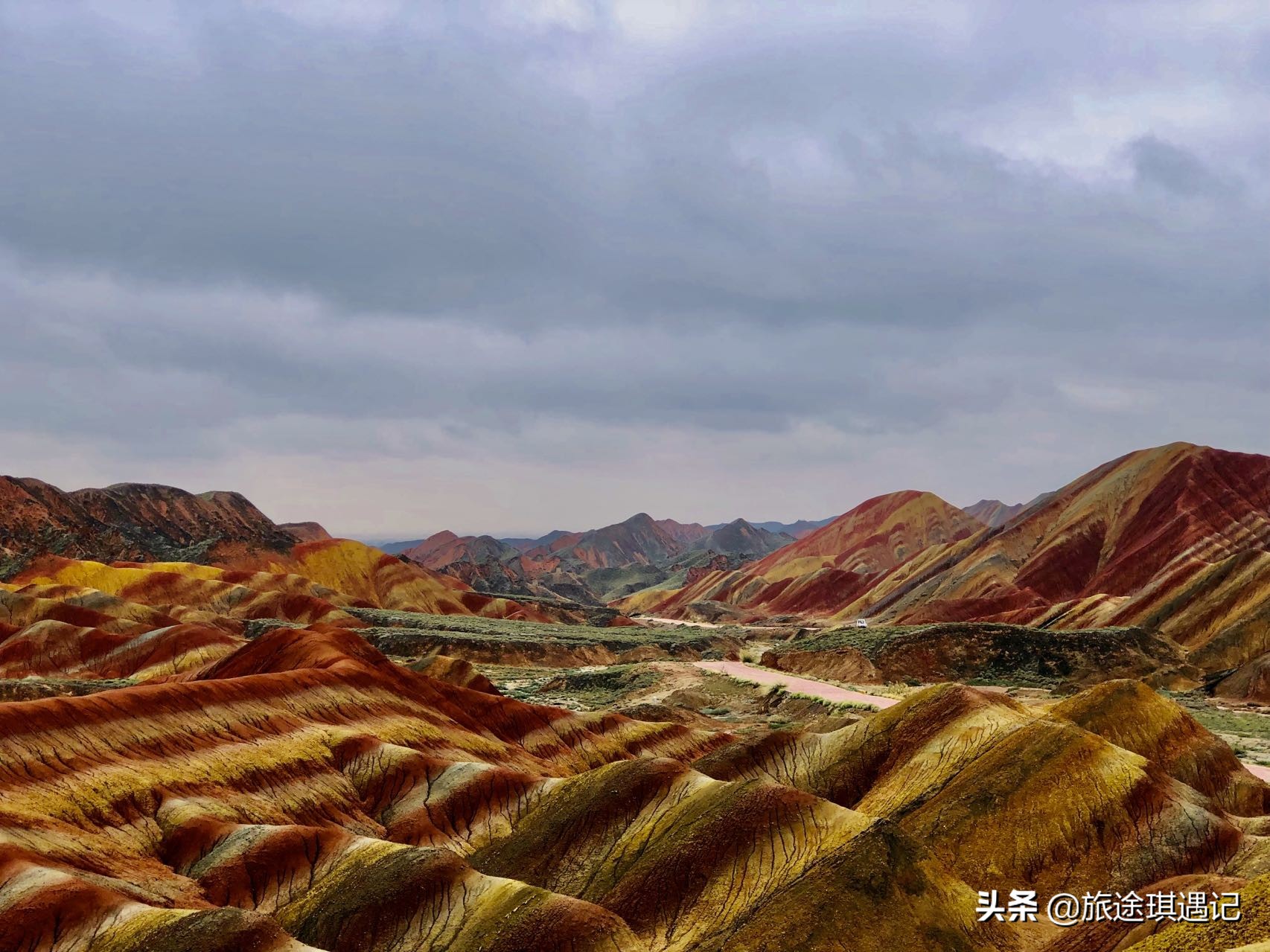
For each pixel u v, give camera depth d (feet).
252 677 201.77
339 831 145.69
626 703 340.80
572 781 170.60
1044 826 151.84
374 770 184.03
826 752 191.21
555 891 147.33
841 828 136.56
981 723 179.22
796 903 125.39
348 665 230.27
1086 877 144.66
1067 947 126.41
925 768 174.70
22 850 126.62
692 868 139.03
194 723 178.91
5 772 147.74
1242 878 137.80
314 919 128.16
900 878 128.36
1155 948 113.09
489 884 127.24
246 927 108.78
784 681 351.87
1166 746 192.85
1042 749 165.89
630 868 144.87
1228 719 309.01
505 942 116.98
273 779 173.58
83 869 131.75
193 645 360.07
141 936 108.37
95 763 158.40
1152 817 152.15
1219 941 106.63
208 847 145.79
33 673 353.72
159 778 161.07
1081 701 201.77
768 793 146.51
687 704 331.36
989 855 148.97
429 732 215.31
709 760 195.11
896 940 121.29
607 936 117.39
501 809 171.53
